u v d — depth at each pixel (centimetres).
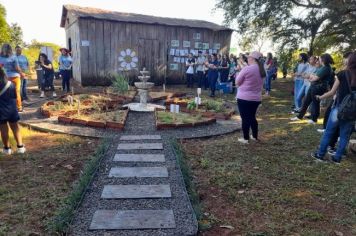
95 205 401
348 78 521
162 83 1777
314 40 1502
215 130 786
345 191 458
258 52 632
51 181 471
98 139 700
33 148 618
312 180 494
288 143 683
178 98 1181
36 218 369
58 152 600
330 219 384
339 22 1348
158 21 1733
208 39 1839
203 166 541
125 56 1656
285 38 1498
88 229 346
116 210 387
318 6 1369
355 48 1355
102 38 1588
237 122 887
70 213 366
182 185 466
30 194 428
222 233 350
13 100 559
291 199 430
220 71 1452
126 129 780
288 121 902
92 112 917
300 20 1436
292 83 1967
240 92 650
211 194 445
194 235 344
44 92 1273
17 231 341
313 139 708
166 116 870
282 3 1407
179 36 1769
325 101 1131
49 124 786
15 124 570
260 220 379
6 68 866
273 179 496
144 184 465
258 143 682
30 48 2800
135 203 408
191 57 1681
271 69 1404
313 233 351
